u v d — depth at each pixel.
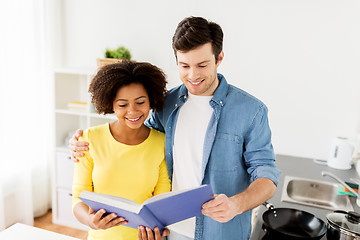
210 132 1.20
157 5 2.54
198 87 1.12
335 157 2.16
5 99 2.36
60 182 2.71
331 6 2.13
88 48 2.84
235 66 2.40
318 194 1.92
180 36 1.06
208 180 1.23
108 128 1.23
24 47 2.49
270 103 2.38
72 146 1.22
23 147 2.53
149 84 1.15
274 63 2.31
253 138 1.17
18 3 2.39
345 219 1.09
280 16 2.24
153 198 0.89
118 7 2.67
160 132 1.32
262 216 1.22
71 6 2.82
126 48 2.70
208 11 2.40
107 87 1.09
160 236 1.04
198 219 1.27
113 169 1.17
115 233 1.17
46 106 2.82
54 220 2.78
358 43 2.12
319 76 2.24
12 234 1.25
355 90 2.18
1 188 2.33
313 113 2.30
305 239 1.06
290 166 2.17
